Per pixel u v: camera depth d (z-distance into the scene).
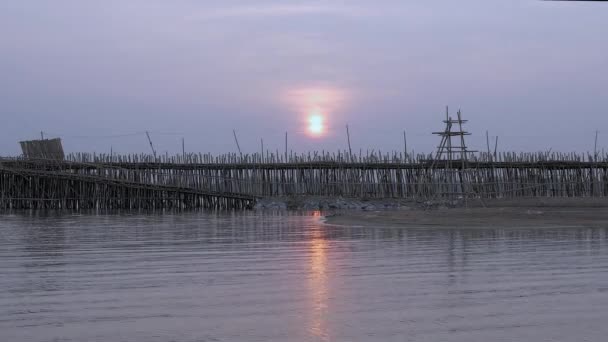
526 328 9.75
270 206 50.12
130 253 18.70
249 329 9.73
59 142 53.72
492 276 14.16
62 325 9.95
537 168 54.22
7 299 11.83
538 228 26.80
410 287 12.88
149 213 44.62
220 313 10.71
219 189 51.88
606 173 55.44
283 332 9.57
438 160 44.94
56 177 49.91
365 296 12.02
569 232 24.84
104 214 43.00
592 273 14.54
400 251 18.77
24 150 53.25
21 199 50.34
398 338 9.24
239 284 13.29
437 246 20.02
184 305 11.30
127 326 9.89
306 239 22.69
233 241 22.22
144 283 13.45
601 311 10.78
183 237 23.92
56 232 26.42
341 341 9.12
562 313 10.65
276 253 18.53
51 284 13.34
